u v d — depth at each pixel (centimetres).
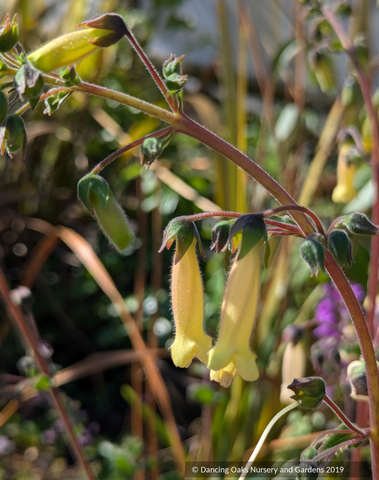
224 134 59
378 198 40
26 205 80
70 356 74
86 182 28
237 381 53
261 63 69
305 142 77
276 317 57
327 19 43
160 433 50
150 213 75
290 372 41
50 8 81
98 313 75
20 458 64
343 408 50
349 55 41
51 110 28
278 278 55
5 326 68
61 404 41
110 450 54
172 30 92
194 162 73
